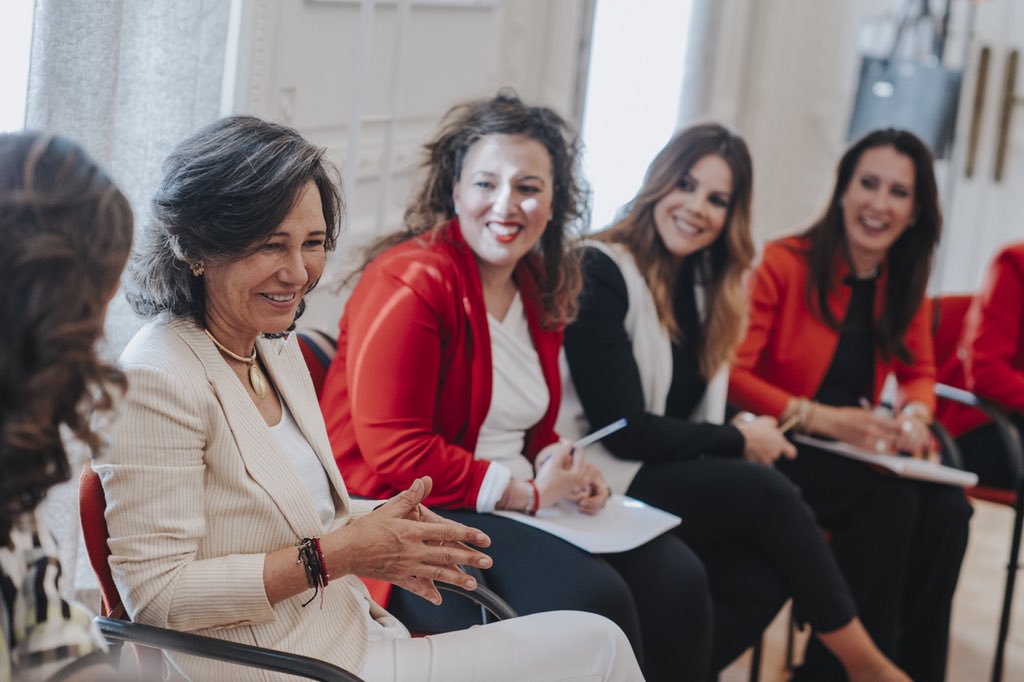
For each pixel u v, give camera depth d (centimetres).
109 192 116
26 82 200
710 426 257
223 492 155
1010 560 302
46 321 108
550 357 231
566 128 229
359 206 324
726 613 242
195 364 155
